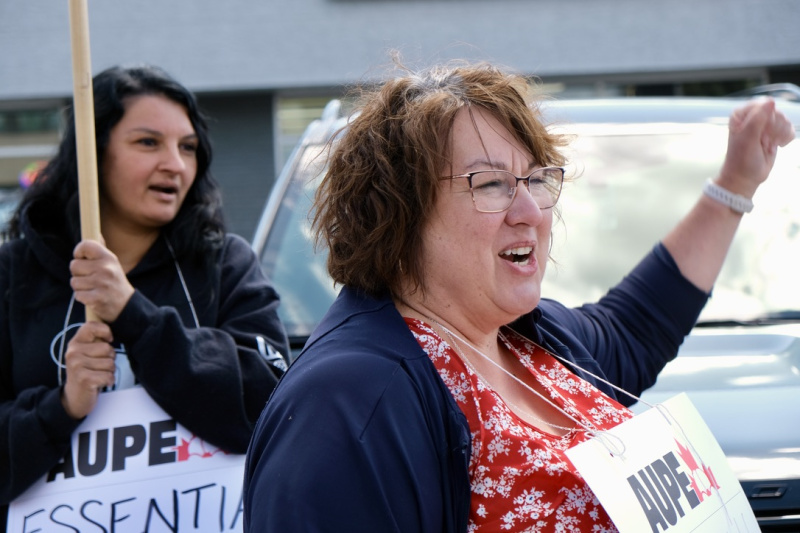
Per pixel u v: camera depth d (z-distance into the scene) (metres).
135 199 2.18
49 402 1.96
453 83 1.57
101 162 2.20
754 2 12.63
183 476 2.00
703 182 3.02
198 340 2.06
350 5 12.66
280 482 1.30
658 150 3.12
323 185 1.63
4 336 2.11
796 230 2.86
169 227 2.26
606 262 2.83
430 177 1.49
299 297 2.80
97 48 12.61
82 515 1.96
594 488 1.38
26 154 12.77
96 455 1.98
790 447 1.93
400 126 1.52
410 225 1.52
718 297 2.71
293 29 12.69
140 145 2.19
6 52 12.45
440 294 1.56
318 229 1.63
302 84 12.69
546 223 1.59
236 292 2.24
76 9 1.89
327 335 1.48
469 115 1.52
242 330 2.19
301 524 1.27
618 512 1.38
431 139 1.50
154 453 2.00
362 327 1.47
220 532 2.00
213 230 2.27
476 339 1.59
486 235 1.50
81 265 1.94
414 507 1.33
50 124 12.77
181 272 2.22
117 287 1.96
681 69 12.77
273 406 1.40
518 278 1.54
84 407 1.96
